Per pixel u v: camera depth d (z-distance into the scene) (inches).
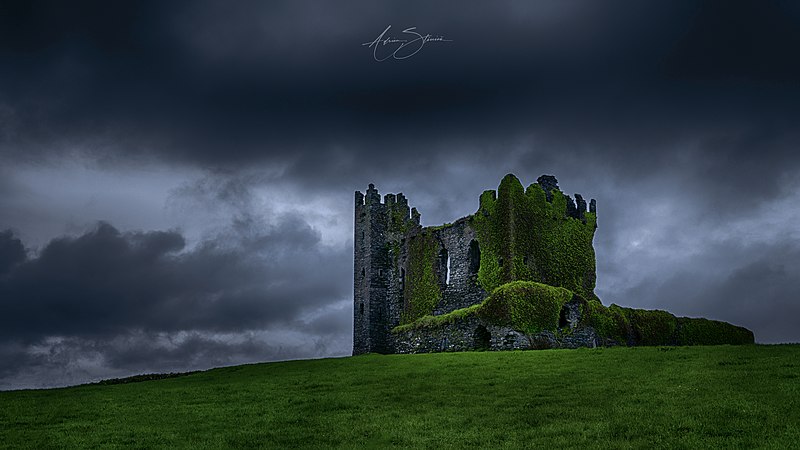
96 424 1512.1
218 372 2449.6
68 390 2133.4
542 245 3056.1
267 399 1715.1
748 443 1061.8
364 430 1331.2
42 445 1332.4
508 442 1182.3
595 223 3361.2
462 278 3137.3
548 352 2151.8
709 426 1155.3
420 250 3393.2
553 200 3196.4
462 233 3181.6
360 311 3577.8
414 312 3356.3
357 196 3767.2
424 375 1897.1
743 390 1376.7
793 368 1535.4
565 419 1300.4
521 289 2655.0
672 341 2849.4
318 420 1435.8
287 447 1249.4
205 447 1268.5
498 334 2640.3
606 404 1386.6
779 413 1194.6
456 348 2792.8
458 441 1219.9
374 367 2172.7
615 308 2815.0
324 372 2151.8
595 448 1106.1
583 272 3225.9
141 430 1432.1
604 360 1887.3
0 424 1546.5
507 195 2997.0
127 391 2033.7
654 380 1562.5
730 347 1963.6
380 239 3624.5
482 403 1497.3
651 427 1181.1
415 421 1376.7
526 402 1465.3
